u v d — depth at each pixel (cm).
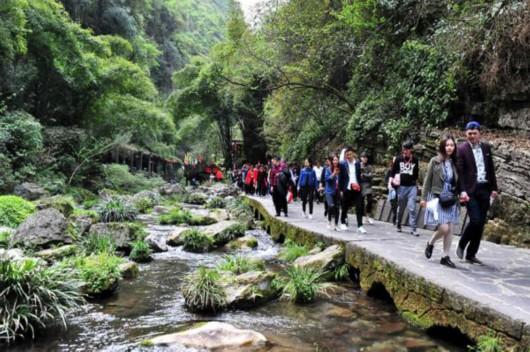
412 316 525
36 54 2159
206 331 471
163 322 543
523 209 783
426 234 913
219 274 664
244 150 3828
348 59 1650
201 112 3719
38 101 2289
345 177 935
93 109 2564
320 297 650
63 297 545
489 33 971
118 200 1612
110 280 663
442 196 589
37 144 1842
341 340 479
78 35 2320
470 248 618
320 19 1694
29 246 888
